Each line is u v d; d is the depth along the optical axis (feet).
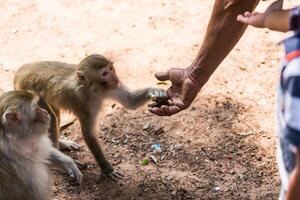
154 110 19.17
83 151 23.57
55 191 21.53
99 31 30.04
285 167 11.58
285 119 9.77
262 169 21.93
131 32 29.81
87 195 21.38
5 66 27.99
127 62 27.76
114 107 25.17
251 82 26.25
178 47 28.58
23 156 18.25
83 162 22.94
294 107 9.52
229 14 16.93
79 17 31.12
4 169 18.03
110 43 29.12
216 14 17.19
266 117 24.25
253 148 22.79
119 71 27.17
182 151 22.84
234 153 22.65
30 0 32.58
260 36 28.86
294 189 9.81
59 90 21.79
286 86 9.77
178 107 18.93
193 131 23.70
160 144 23.24
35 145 18.57
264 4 30.42
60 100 21.95
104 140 23.67
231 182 21.42
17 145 18.08
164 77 19.07
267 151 22.63
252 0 16.70
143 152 22.95
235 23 17.01
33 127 18.29
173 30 29.76
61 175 22.21
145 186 21.45
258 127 23.76
